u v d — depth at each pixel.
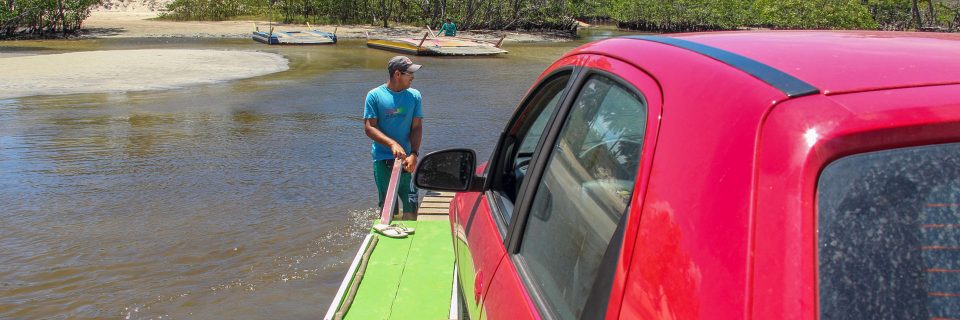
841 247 1.17
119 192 9.05
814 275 1.15
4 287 6.05
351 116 15.50
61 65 24.77
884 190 1.21
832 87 1.37
